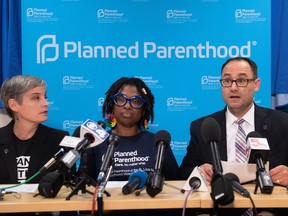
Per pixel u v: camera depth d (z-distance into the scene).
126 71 3.61
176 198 1.83
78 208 1.79
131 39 3.61
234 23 3.62
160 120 3.61
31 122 2.74
